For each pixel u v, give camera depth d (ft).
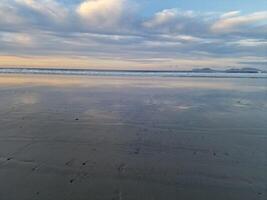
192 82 95.86
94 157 20.21
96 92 56.34
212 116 34.65
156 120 31.78
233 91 65.51
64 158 19.90
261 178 17.07
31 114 33.76
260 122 31.63
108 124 29.58
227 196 14.97
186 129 28.17
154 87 70.95
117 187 15.80
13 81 82.94
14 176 16.94
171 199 14.65
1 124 28.84
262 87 78.23
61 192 15.16
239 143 23.81
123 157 20.29
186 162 19.49
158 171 17.93
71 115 33.63
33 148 21.84
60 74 140.87
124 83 82.58
